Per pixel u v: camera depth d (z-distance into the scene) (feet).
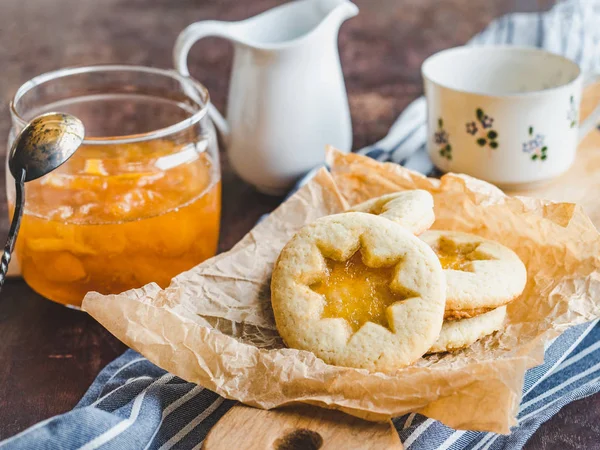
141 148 1.55
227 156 2.05
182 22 2.87
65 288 1.52
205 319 1.40
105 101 1.78
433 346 1.35
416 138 1.99
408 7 2.97
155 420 1.28
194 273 1.45
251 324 1.41
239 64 1.81
